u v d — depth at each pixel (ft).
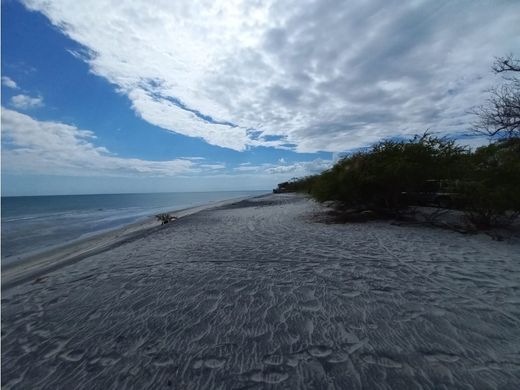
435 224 27.48
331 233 26.18
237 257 18.99
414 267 15.19
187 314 11.09
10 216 102.78
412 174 28.27
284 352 8.28
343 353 8.08
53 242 41.63
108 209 131.85
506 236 21.77
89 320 11.15
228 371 7.57
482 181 23.54
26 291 15.26
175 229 35.35
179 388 7.03
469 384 6.63
